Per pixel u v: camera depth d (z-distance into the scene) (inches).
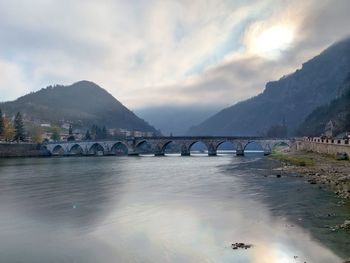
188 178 2898.6
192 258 916.6
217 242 1040.2
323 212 1370.6
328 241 995.9
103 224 1293.1
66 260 929.5
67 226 1270.9
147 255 949.8
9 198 1918.1
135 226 1252.5
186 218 1358.3
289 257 890.7
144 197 1895.9
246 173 3203.7
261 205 1585.9
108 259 929.5
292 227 1162.0
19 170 4015.8
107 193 2074.3
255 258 897.5
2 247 1039.6
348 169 2635.3
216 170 3698.3
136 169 4065.0
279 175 2768.2
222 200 1750.7
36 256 962.1
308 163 3366.1
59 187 2386.8
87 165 4968.0
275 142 7760.8
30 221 1352.1
